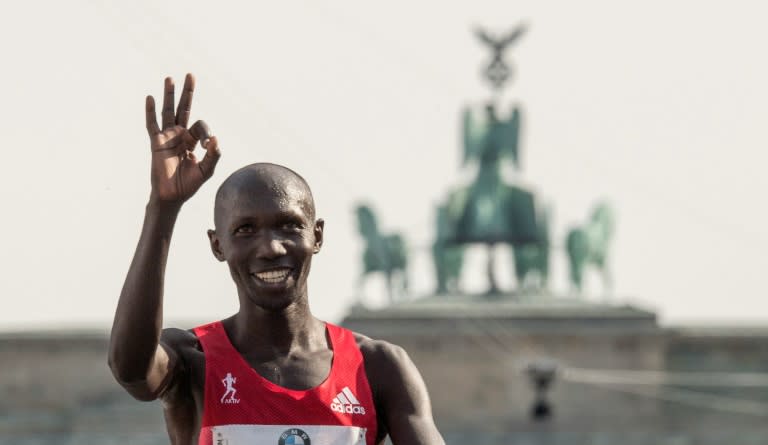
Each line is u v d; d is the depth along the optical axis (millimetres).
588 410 81562
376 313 80562
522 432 80875
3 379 81875
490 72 80062
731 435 81812
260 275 9438
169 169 9406
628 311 81688
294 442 9320
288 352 9586
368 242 80500
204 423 9406
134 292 9219
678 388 81812
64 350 81938
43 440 80812
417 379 9750
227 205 9484
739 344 82188
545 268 81750
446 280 81875
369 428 9484
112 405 81625
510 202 80125
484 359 81188
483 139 79875
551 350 81500
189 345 9648
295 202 9477
